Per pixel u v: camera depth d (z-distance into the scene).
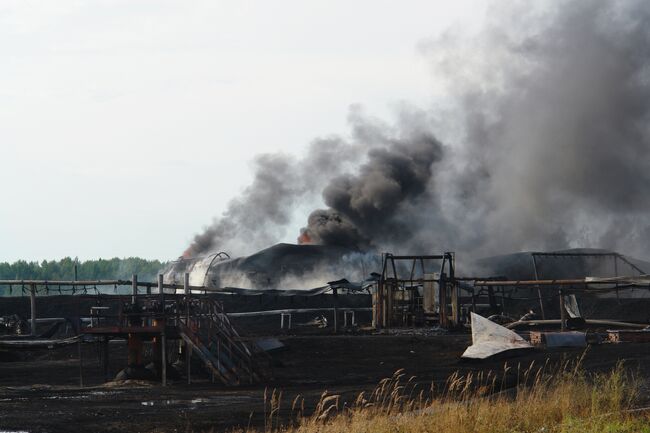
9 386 68.44
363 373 78.44
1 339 102.25
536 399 38.19
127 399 58.03
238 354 77.56
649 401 41.12
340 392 61.16
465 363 83.44
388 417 37.91
